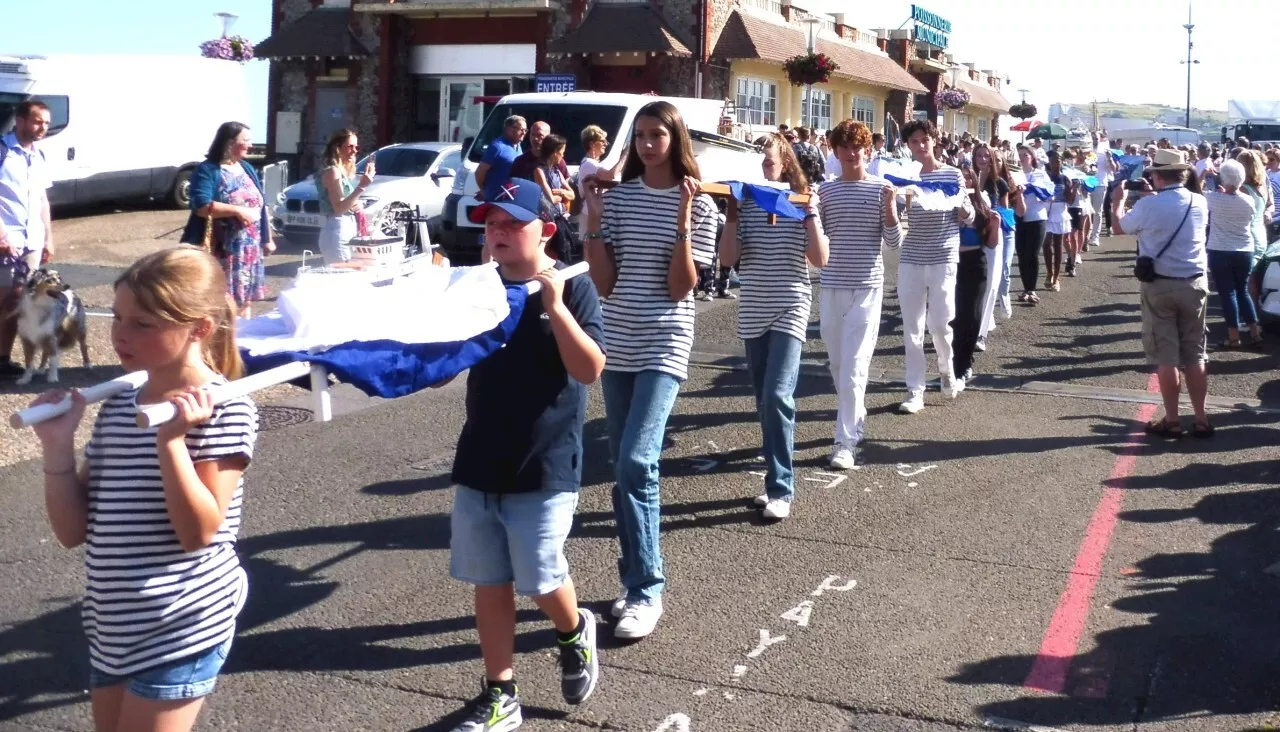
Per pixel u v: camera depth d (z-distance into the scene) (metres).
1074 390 9.41
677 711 4.18
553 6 25.91
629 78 25.66
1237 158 11.70
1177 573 5.52
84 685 4.34
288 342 3.01
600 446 7.65
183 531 2.64
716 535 5.98
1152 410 8.74
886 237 6.92
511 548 3.87
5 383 8.79
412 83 28.12
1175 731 4.04
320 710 4.17
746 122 26.81
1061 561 5.65
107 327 11.07
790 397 6.07
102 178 21.78
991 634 4.82
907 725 4.09
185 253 2.72
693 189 4.68
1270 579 5.45
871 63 32.41
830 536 5.98
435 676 4.45
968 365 9.39
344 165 9.80
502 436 3.80
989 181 11.38
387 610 5.05
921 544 5.87
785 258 5.95
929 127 8.16
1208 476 7.03
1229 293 11.37
